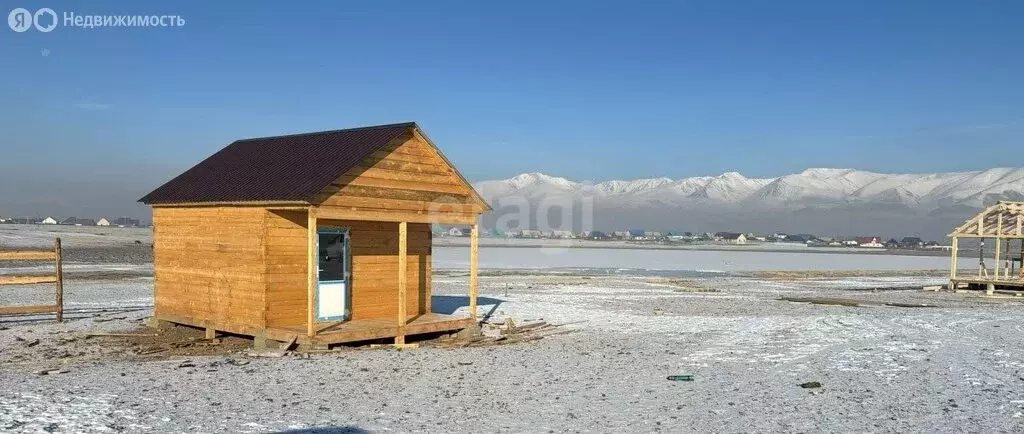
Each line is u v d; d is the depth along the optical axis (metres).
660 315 21.38
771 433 8.42
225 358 12.86
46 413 8.66
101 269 39.41
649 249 115.69
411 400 9.78
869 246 186.12
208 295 15.04
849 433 8.47
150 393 9.93
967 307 25.75
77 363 12.43
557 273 45.78
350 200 13.61
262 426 8.32
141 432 7.97
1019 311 24.11
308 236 13.26
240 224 14.30
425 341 15.38
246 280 14.20
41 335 15.59
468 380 11.19
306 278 14.57
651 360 13.29
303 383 10.76
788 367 12.70
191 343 14.52
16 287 27.62
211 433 8.01
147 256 56.12
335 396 9.94
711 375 11.88
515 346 14.88
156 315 16.34
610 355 13.80
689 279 42.09
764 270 56.72
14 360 12.73
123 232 124.62
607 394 10.35
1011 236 33.94
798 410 9.52
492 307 23.30
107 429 8.05
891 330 18.02
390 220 14.33
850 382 11.40
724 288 34.94
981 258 35.69
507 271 47.06
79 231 115.25
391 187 14.33
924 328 18.52
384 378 11.23
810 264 71.25
